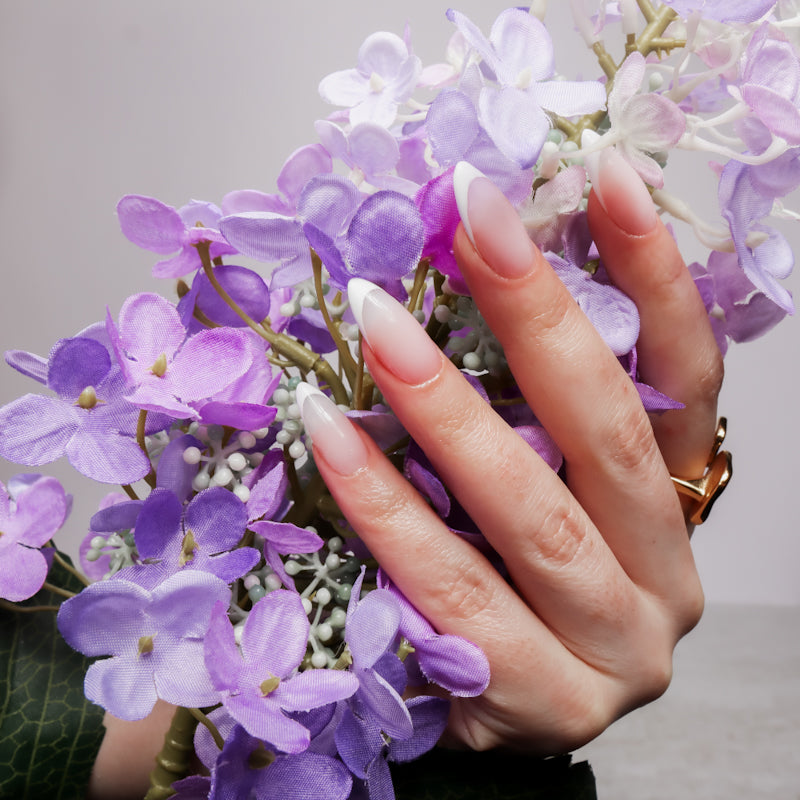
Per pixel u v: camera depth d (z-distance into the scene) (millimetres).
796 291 719
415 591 265
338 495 259
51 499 267
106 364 247
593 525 278
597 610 281
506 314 257
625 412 272
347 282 249
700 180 653
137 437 248
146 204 258
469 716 295
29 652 298
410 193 258
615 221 267
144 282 883
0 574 262
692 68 292
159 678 241
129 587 238
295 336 295
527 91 243
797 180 253
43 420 246
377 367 252
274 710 237
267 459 266
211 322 275
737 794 442
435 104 242
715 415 309
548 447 277
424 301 297
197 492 261
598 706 289
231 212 272
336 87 263
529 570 274
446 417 254
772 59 245
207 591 241
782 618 691
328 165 265
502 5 737
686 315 282
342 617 262
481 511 265
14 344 889
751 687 559
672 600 299
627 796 439
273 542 259
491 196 244
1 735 290
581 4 264
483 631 272
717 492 319
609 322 270
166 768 270
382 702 241
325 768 247
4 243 867
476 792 295
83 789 288
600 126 270
